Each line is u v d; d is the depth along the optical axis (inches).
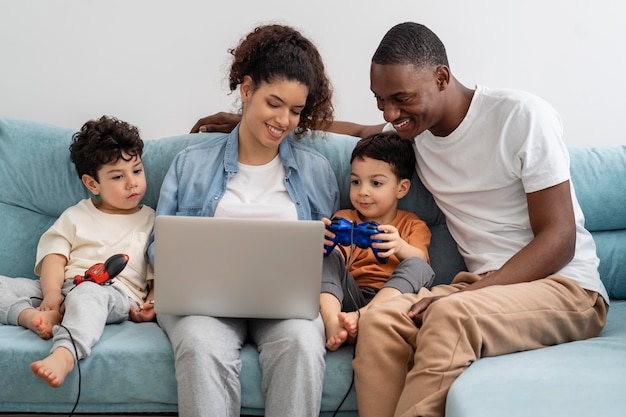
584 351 64.0
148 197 86.7
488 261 76.5
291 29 80.6
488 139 76.5
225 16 100.3
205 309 68.0
